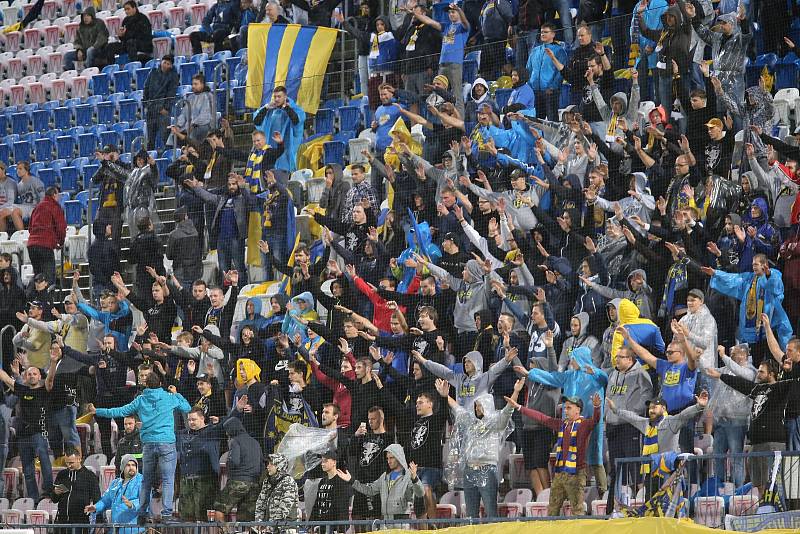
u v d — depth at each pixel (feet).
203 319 189.47
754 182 159.63
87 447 190.70
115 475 178.29
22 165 237.86
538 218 169.99
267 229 197.88
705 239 156.46
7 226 237.66
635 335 148.77
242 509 157.79
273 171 200.64
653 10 184.85
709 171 162.40
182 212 205.57
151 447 167.53
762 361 136.98
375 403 157.07
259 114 212.43
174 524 147.95
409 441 154.10
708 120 165.17
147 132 234.17
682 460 119.34
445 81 196.24
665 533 104.22
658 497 120.67
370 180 197.77
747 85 186.50
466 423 148.25
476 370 154.61
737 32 176.04
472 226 175.94
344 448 156.87
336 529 145.28
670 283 154.71
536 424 148.77
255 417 168.55
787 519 106.63
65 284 226.79
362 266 182.91
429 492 148.87
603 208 167.02
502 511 147.74
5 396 192.44
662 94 178.81
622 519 108.27
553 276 163.73
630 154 171.63
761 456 115.65
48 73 280.31
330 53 222.28
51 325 199.72
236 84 239.71
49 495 184.44
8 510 183.52
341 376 162.81
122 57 267.80
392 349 166.40
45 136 260.42
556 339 161.17
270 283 198.80
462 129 192.75
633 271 155.63
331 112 222.28
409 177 186.91
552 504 140.46
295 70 220.84
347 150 214.07
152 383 169.17
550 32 192.65
